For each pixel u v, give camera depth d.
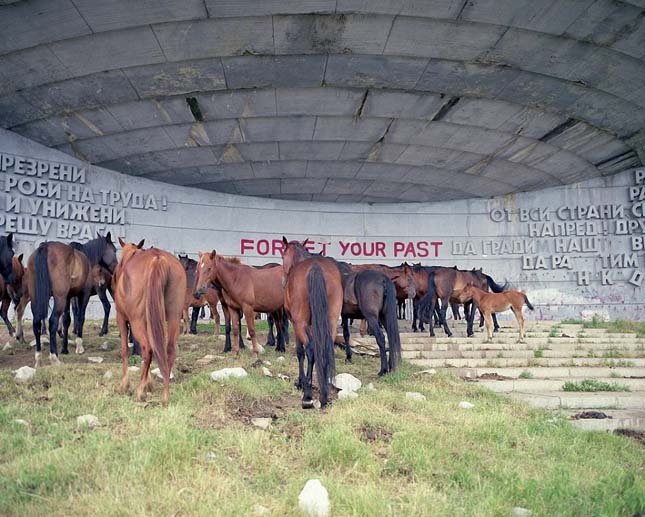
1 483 4.41
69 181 20.25
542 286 25.34
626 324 19.55
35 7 12.80
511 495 4.85
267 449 5.51
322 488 4.42
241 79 16.45
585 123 19.66
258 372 8.93
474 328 17.80
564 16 13.88
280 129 19.48
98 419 6.05
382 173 23.41
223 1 13.08
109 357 10.39
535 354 13.48
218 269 10.37
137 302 6.78
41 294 8.77
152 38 14.34
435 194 26.00
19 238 18.75
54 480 4.48
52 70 15.27
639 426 8.49
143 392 6.82
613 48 15.23
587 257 25.02
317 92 17.36
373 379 9.70
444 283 15.27
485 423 6.80
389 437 6.11
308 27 14.20
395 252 26.45
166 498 4.25
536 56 15.59
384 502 4.40
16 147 18.84
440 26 14.27
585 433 7.43
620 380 11.27
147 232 22.47
